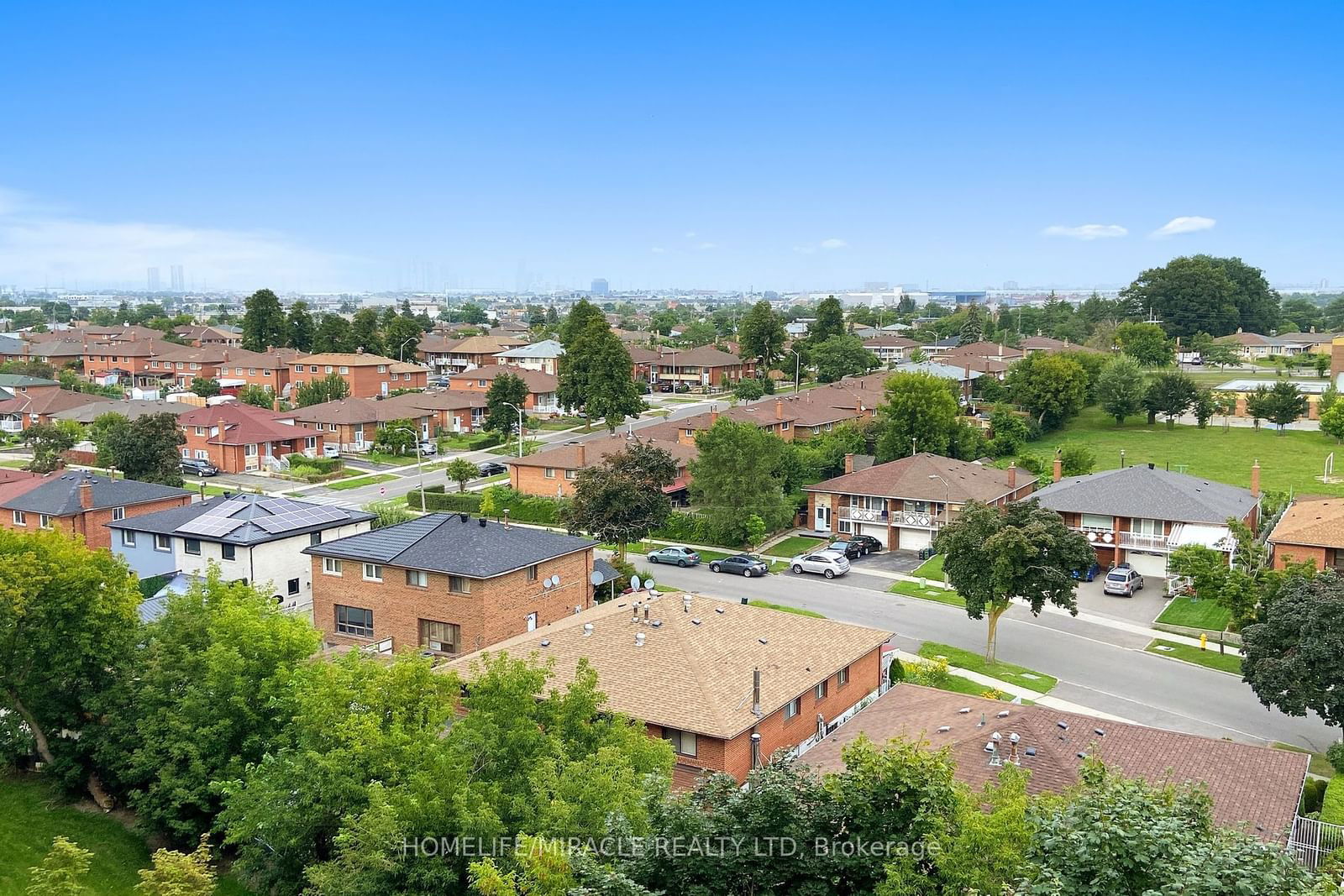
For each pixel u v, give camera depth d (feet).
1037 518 159.33
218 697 111.04
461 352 606.14
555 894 63.77
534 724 87.15
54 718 126.31
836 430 323.78
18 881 107.96
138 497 230.68
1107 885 54.34
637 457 219.20
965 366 455.63
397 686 92.58
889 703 122.21
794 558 229.86
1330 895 52.13
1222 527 201.46
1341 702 117.39
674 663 118.93
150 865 112.47
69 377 501.97
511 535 166.71
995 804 67.00
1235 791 95.30
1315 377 499.92
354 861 80.69
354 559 161.89
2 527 133.59
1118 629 179.83
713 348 573.33
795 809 68.59
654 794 71.05
